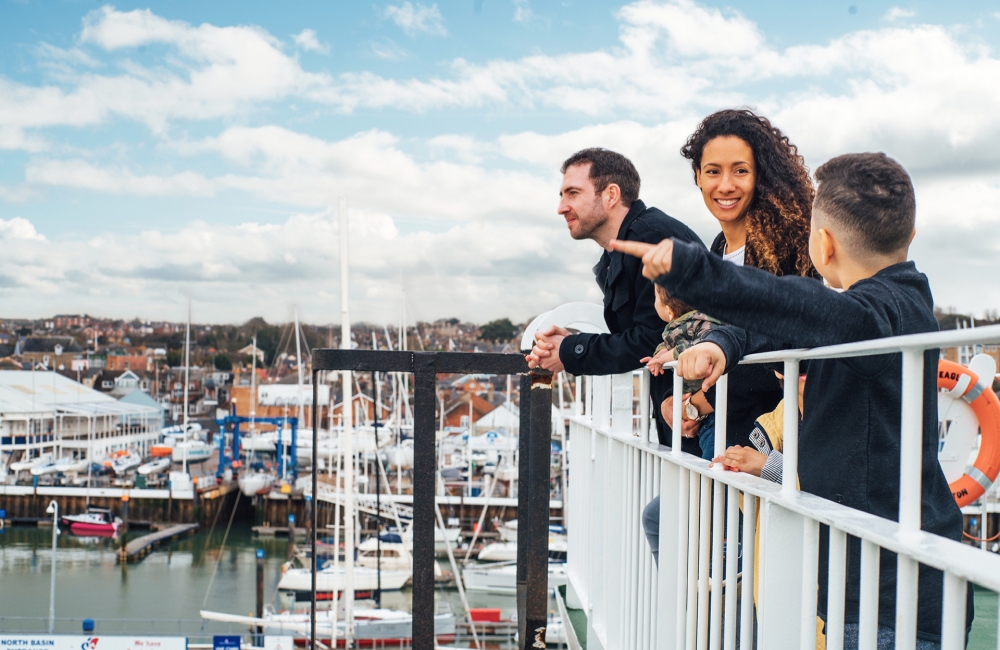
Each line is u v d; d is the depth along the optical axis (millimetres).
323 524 39344
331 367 2410
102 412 67125
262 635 23234
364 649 24594
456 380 67125
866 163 1276
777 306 1046
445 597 29797
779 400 1979
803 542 1179
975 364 1999
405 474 44719
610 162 2484
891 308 1147
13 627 28250
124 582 34906
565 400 30547
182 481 51156
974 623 2646
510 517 43688
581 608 4457
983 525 2139
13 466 56562
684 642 1911
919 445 862
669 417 2287
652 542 2305
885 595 1206
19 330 110938
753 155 2045
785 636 1283
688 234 2342
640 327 2230
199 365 111312
